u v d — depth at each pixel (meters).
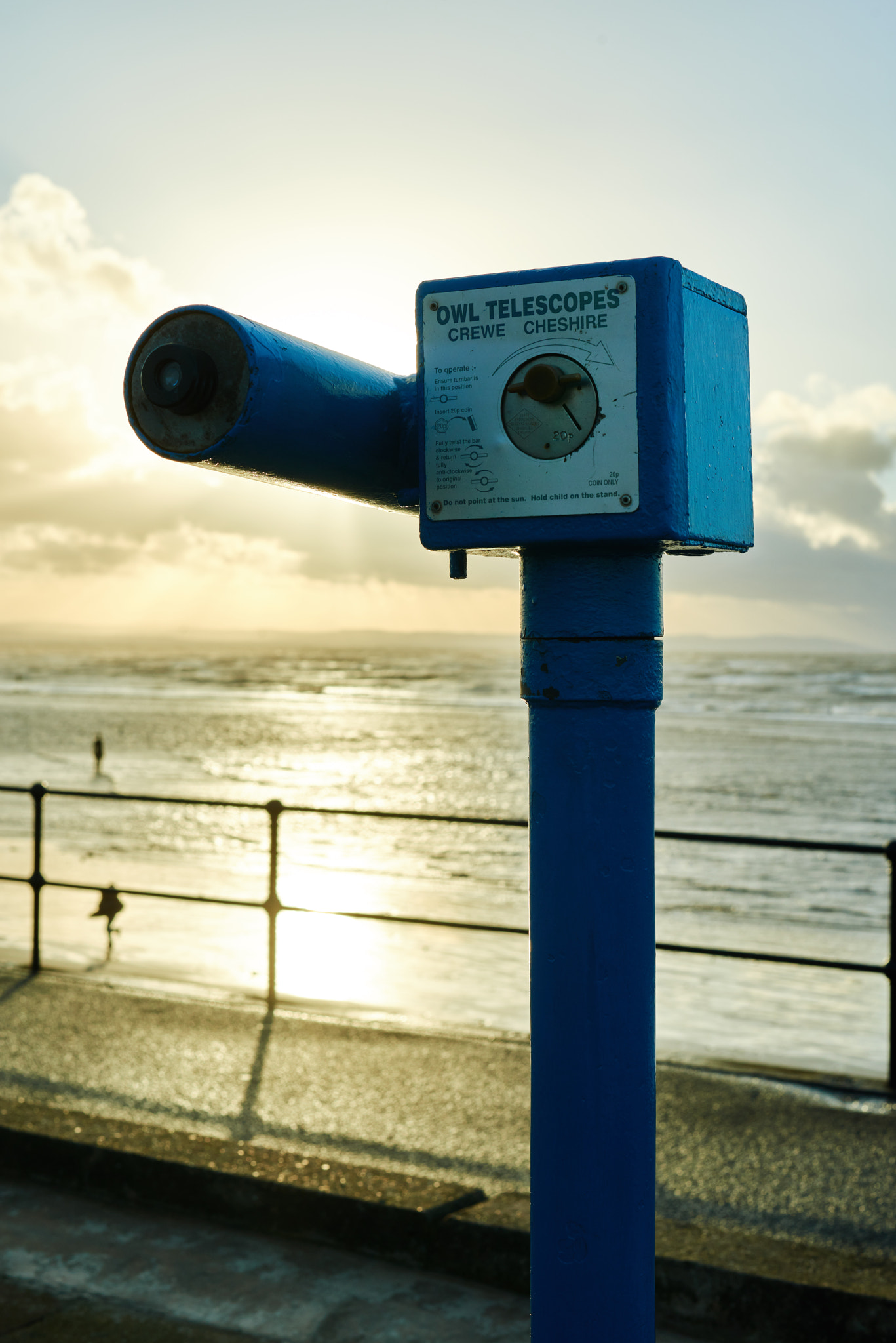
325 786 32.38
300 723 58.75
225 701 78.38
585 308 1.70
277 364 1.67
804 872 19.28
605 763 1.80
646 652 1.80
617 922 1.79
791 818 27.41
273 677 121.25
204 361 1.63
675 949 4.84
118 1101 4.09
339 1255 3.16
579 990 1.80
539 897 1.83
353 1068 4.41
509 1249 3.00
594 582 1.80
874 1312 2.65
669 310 1.69
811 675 126.06
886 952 13.34
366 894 16.02
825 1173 3.51
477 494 1.77
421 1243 3.10
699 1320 2.82
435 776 35.22
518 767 38.16
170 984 5.90
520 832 23.69
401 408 1.95
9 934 11.16
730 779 34.88
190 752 42.09
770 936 14.40
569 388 1.71
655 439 1.68
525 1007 9.14
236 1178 3.32
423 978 10.15
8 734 48.69
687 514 1.73
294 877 17.30
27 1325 2.80
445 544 1.80
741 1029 9.18
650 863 1.82
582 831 1.80
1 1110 3.79
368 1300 2.94
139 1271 3.06
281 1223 3.26
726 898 17.05
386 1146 3.74
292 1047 4.62
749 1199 3.35
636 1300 1.79
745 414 2.02
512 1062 4.48
